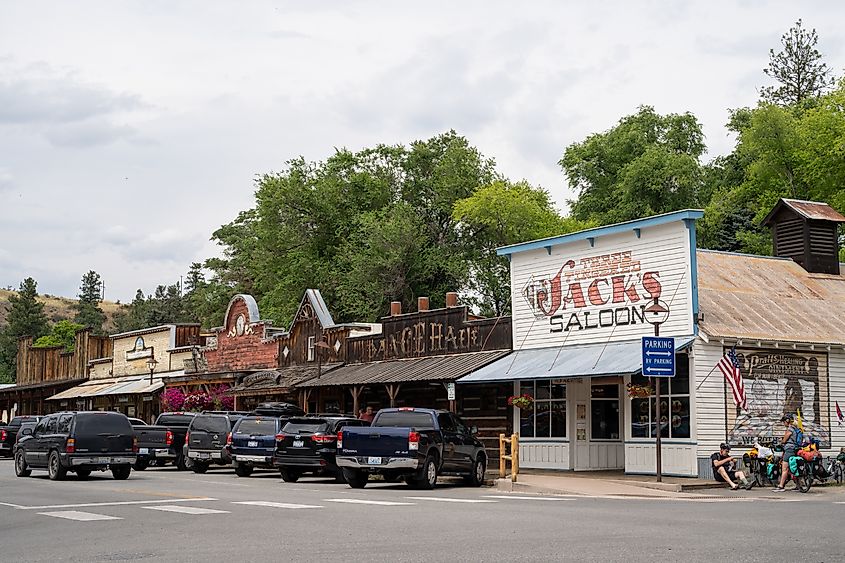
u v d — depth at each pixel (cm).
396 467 2341
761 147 5125
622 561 1063
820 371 2759
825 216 3322
